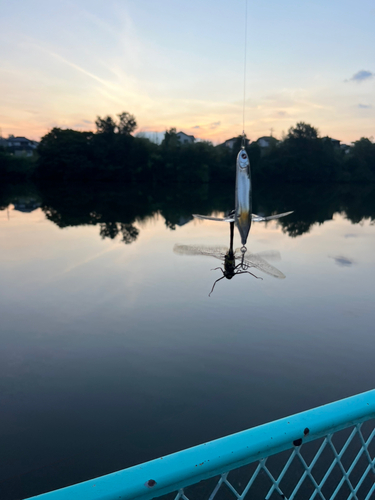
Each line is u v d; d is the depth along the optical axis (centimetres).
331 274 1249
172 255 1527
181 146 8106
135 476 108
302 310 934
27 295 1059
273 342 764
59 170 7644
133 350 735
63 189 6091
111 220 2650
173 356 713
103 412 554
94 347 755
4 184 6975
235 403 566
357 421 145
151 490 109
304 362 684
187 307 960
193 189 6669
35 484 429
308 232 2169
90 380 639
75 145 7575
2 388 621
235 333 802
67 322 877
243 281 1168
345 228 2330
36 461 462
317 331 810
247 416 536
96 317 902
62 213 3042
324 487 411
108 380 636
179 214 3050
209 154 7950
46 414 550
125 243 1797
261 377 638
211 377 638
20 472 446
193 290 1090
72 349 748
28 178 7738
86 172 7706
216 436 500
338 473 424
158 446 483
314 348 734
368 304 972
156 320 881
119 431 513
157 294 1060
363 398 145
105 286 1133
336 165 8250
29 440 498
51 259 1475
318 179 8256
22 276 1240
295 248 1667
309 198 4847
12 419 543
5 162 7475
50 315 919
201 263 1384
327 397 580
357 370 657
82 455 471
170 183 7856
